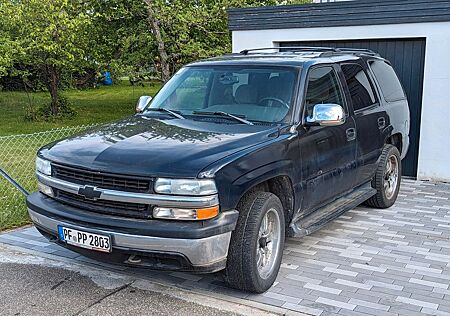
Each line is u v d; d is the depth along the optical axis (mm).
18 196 6824
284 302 4078
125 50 15562
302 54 5613
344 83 5625
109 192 3775
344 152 5328
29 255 5105
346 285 4402
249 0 14008
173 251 3600
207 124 4629
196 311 3941
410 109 8281
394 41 8242
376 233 5773
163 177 3623
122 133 4441
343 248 5301
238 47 9406
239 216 3969
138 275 4613
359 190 6156
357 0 8148
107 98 23266
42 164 4344
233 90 5078
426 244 5430
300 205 4656
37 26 13719
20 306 4059
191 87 5340
